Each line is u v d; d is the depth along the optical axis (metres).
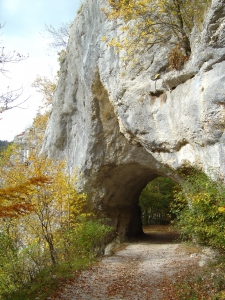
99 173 17.38
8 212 7.07
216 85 7.73
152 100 11.05
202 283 7.96
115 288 9.16
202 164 9.14
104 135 16.41
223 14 7.38
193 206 8.54
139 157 16.06
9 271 9.80
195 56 8.57
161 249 16.50
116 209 19.92
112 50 13.48
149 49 11.27
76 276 10.41
